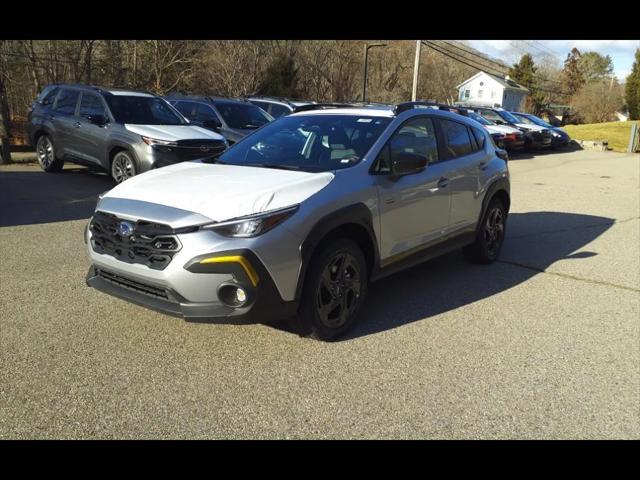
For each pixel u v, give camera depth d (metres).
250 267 3.48
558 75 87.69
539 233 8.30
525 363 3.95
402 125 4.89
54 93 11.38
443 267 6.29
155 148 9.25
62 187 9.96
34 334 4.03
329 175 4.13
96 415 3.10
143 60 28.86
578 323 4.75
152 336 4.08
